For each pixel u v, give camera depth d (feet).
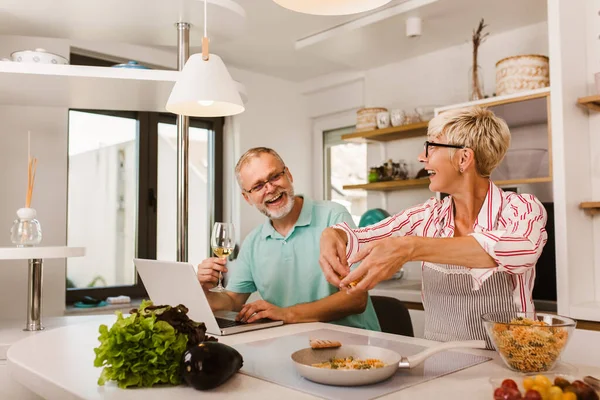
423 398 2.91
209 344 3.26
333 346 3.82
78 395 3.07
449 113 4.83
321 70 13.23
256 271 6.83
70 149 10.94
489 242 3.82
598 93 7.41
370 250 3.90
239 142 12.92
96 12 6.72
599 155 7.93
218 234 5.67
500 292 4.74
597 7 8.01
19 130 9.18
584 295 7.59
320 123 14.23
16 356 4.00
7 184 9.04
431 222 5.25
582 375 3.33
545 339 3.28
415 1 8.95
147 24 7.19
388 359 3.55
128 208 11.75
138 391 3.14
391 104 12.17
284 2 4.01
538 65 8.25
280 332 4.91
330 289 6.40
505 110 8.46
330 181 14.19
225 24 7.22
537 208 4.40
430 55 11.41
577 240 7.52
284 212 6.32
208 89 5.12
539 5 8.87
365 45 10.89
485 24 9.73
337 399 2.91
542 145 7.95
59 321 6.73
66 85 6.79
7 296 8.92
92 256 11.21
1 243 8.92
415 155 11.60
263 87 13.48
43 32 7.48
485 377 3.32
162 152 12.22
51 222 9.44
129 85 6.80
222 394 3.06
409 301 9.57
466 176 4.83
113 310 10.31
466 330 4.89
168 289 5.17
